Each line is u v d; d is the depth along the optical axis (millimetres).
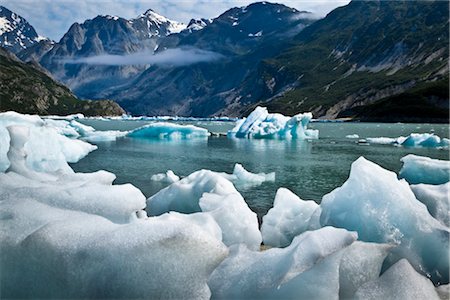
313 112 152125
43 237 3627
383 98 134000
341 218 6215
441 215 6699
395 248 5297
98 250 3529
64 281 3490
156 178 13922
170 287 3371
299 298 3602
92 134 38156
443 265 5188
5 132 8602
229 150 25375
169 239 3410
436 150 25750
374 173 6137
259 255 4262
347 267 4168
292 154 23297
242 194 11617
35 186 5359
